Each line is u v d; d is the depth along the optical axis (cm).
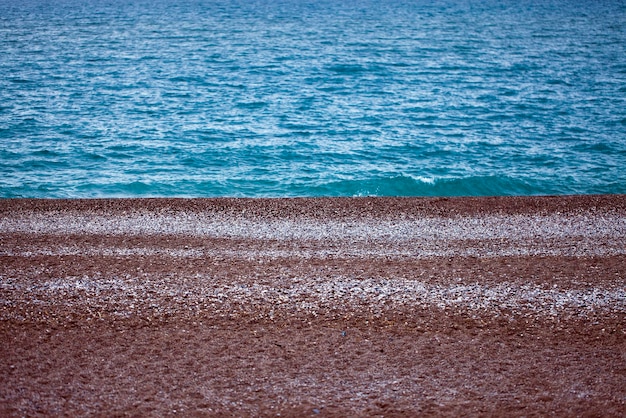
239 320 1140
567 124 3441
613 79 4972
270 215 1808
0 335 1078
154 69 5306
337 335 1090
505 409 886
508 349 1049
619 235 1647
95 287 1271
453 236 1628
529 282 1316
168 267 1384
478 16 11819
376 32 8706
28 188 2342
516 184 2438
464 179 2442
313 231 1662
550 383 950
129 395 911
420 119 3522
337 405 894
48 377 953
